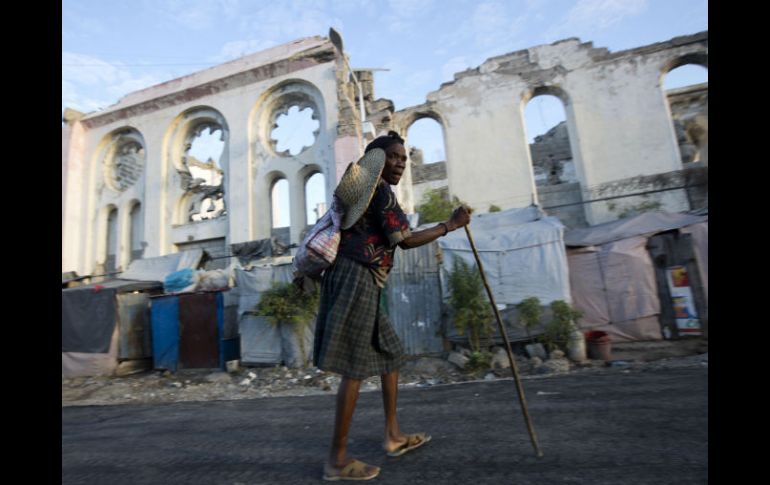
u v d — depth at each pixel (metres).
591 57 14.15
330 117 13.96
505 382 5.74
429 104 15.45
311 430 3.24
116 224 18.34
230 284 11.32
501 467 2.03
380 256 2.07
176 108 16.75
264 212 14.80
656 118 13.26
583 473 1.91
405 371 7.42
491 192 14.23
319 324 2.09
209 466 2.47
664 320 8.30
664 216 8.86
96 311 10.41
